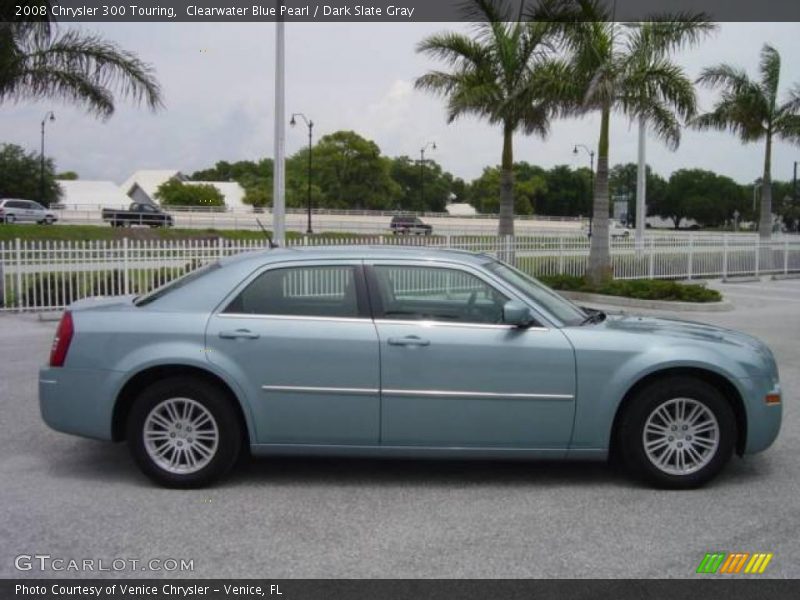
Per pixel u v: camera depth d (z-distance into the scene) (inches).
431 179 4510.3
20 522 187.0
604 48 694.5
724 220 4040.4
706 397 209.0
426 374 206.2
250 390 206.8
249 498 204.2
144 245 621.6
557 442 209.3
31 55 650.2
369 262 215.5
